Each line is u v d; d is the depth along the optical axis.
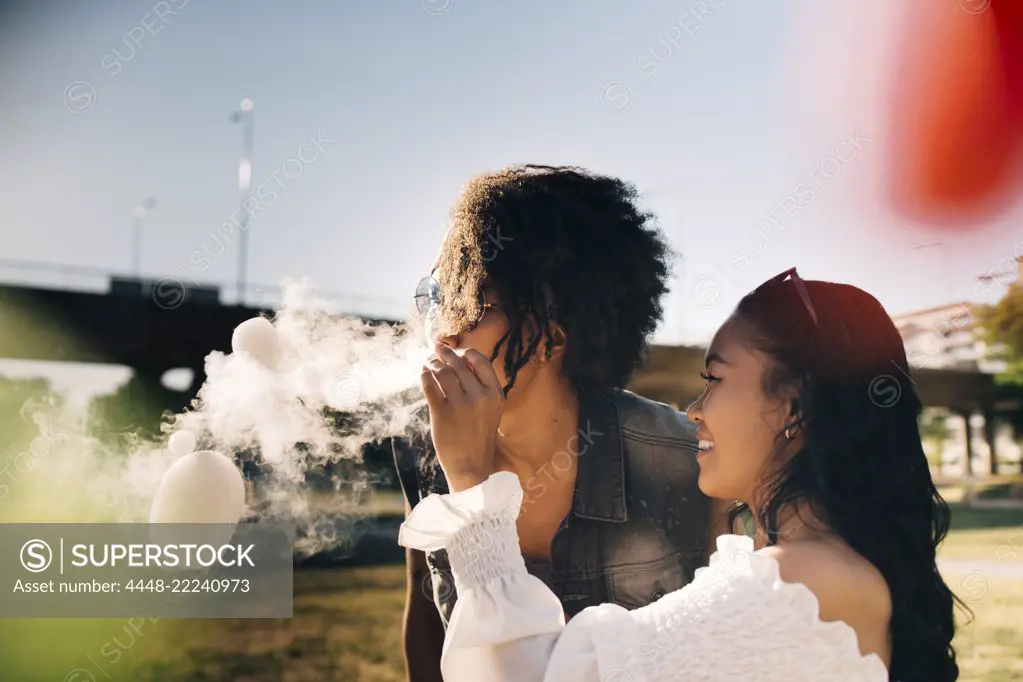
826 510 0.97
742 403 1.02
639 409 1.49
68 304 12.68
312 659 4.60
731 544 0.95
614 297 1.35
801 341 1.00
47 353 12.74
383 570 7.86
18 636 4.44
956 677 1.04
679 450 1.47
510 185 1.33
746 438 1.02
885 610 0.92
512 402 1.37
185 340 11.37
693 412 1.08
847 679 0.85
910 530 0.98
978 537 8.95
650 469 1.46
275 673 4.30
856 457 0.97
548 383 1.39
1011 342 13.07
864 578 0.91
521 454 1.42
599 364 1.37
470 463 1.03
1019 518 11.27
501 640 0.94
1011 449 15.59
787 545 0.93
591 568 1.44
